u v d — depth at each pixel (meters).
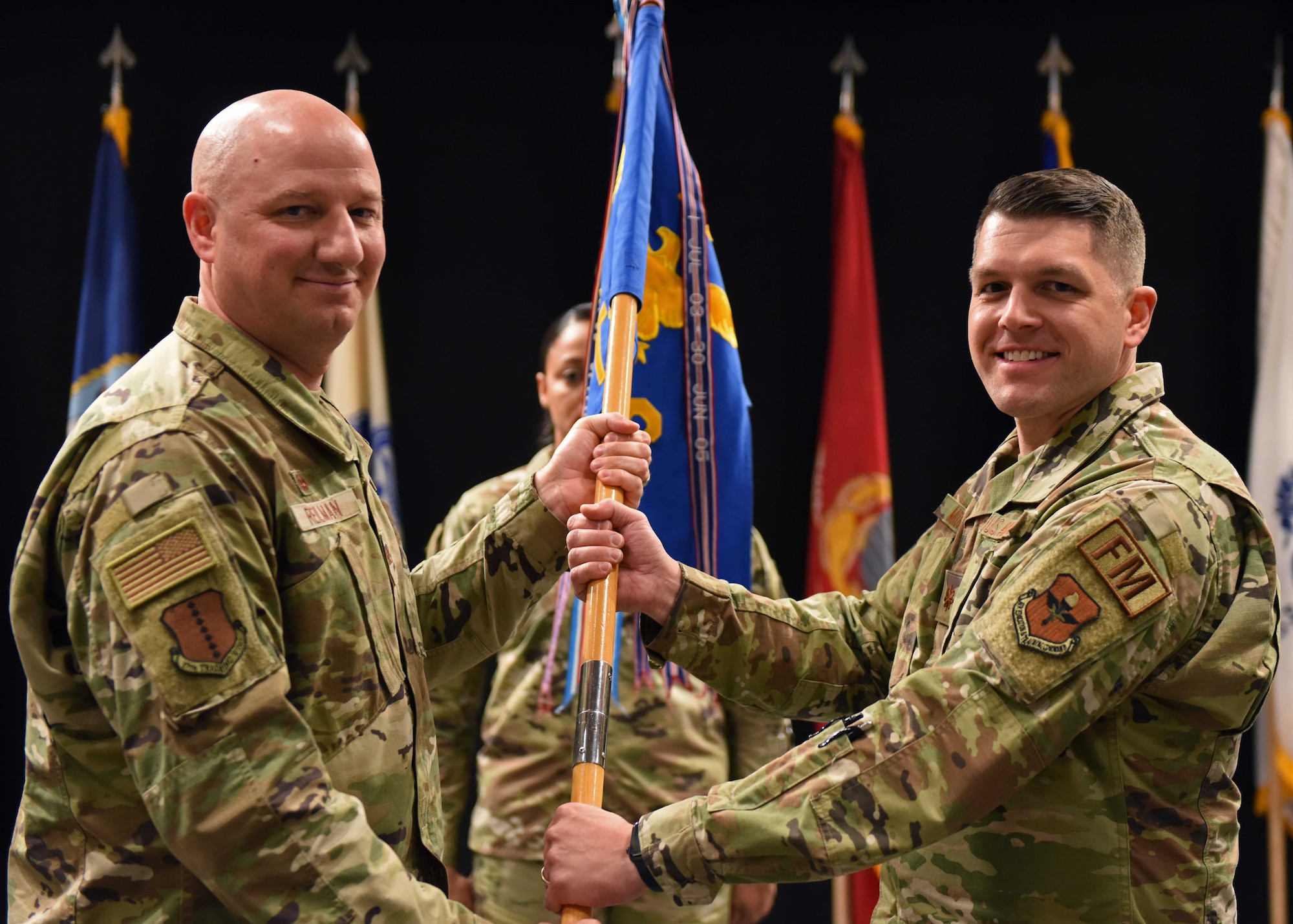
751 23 3.47
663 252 1.84
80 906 1.15
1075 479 1.35
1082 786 1.28
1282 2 3.41
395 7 3.44
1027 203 1.40
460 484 3.42
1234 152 3.41
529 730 2.30
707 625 1.57
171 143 3.38
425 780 1.30
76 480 1.14
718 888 1.25
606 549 1.52
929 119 3.46
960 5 3.46
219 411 1.17
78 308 3.35
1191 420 3.39
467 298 3.43
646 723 2.26
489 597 1.54
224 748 1.07
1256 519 1.32
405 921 1.10
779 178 3.45
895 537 3.45
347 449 1.30
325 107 1.28
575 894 1.29
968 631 1.29
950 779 1.22
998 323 1.42
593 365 1.82
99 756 1.17
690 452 1.82
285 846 1.07
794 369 3.44
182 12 3.40
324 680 1.19
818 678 1.60
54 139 3.36
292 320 1.25
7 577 3.32
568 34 3.46
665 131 1.86
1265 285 3.14
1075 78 3.45
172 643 1.07
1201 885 1.29
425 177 3.43
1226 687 1.28
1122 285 1.40
